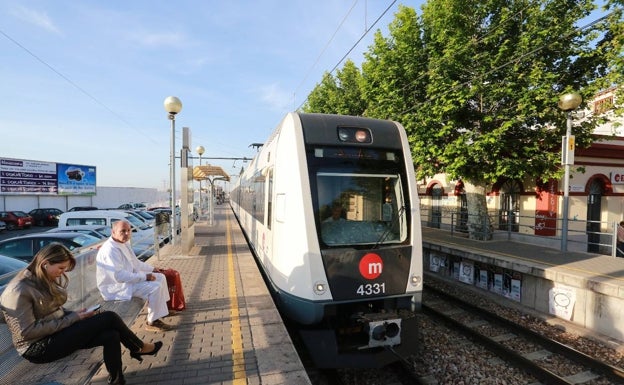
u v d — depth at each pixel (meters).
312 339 4.67
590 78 9.98
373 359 4.58
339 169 5.07
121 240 4.82
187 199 10.27
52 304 3.23
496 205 15.61
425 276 11.48
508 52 10.05
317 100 20.06
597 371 5.25
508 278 8.74
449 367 5.35
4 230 25.03
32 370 3.24
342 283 4.68
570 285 7.14
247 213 13.24
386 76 12.27
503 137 10.84
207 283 7.21
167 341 4.48
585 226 14.12
